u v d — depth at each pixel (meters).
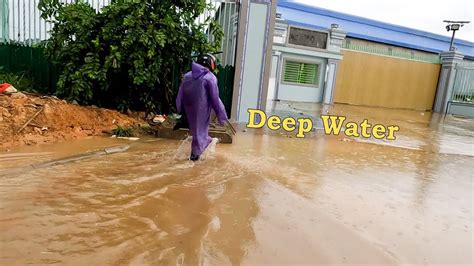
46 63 7.70
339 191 3.92
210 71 4.73
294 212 3.18
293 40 16.19
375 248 2.59
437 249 2.67
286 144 6.45
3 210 2.82
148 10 6.79
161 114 7.63
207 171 4.27
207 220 2.88
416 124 12.02
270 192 3.67
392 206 3.56
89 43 6.75
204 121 4.69
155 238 2.53
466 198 4.06
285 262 2.31
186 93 4.61
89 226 2.65
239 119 8.36
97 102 7.13
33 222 2.65
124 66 6.95
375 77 18.39
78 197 3.19
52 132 5.29
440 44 24.61
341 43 16.95
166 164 4.46
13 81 7.00
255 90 8.30
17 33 7.71
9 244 2.32
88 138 5.49
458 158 6.52
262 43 8.13
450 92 18.98
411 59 18.86
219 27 7.39
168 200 3.26
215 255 2.35
